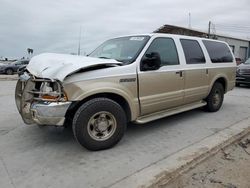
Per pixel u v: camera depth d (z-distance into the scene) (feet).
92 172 11.21
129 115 14.47
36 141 14.75
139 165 11.81
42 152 13.25
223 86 22.52
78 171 11.30
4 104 25.11
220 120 19.12
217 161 12.44
